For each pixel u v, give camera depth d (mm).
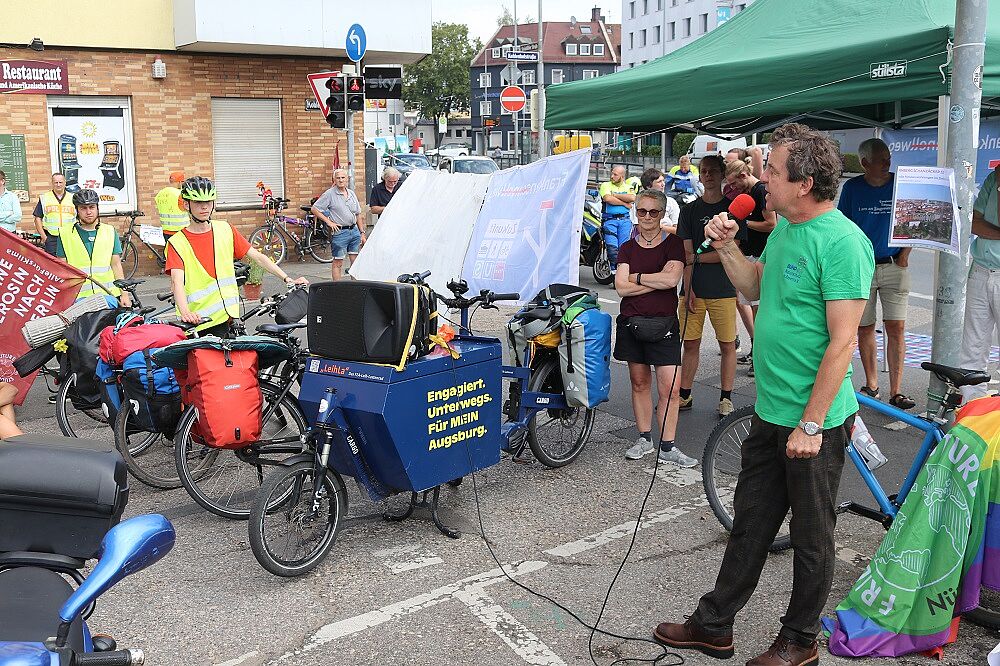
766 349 3611
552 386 6309
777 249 3611
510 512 5555
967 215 5934
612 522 5402
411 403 4789
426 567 4820
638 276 6070
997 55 5762
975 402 4039
